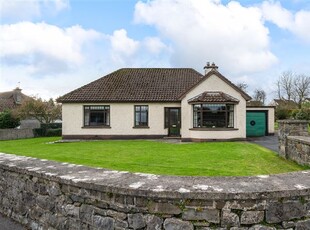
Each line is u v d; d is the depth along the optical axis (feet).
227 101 66.54
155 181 11.67
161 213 10.52
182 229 10.34
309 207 10.67
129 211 10.93
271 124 80.64
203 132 66.95
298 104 148.66
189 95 70.54
